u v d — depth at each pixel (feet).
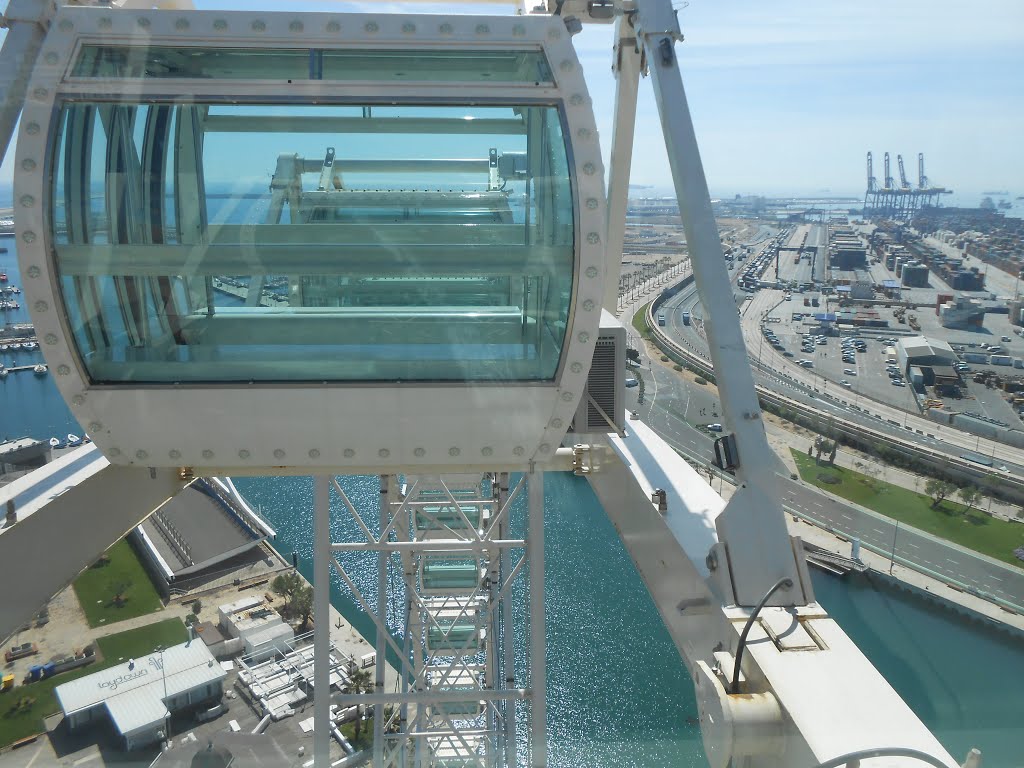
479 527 29.78
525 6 13.79
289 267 10.41
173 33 9.70
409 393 10.91
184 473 12.78
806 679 7.98
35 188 9.44
